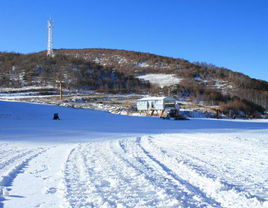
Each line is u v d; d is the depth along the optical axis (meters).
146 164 6.61
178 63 161.00
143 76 132.25
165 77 127.50
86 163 6.79
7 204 3.93
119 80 111.50
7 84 92.19
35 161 7.25
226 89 104.19
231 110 61.81
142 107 48.84
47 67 114.81
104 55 183.75
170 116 37.66
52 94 80.00
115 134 16.91
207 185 4.71
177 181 4.98
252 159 7.28
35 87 89.06
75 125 23.78
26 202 4.01
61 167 6.37
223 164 6.59
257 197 4.11
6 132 17.27
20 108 37.91
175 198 4.02
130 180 5.08
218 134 15.83
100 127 22.36
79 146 10.52
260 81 141.25
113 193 4.32
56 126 22.33
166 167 6.21
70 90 87.94
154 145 10.64
